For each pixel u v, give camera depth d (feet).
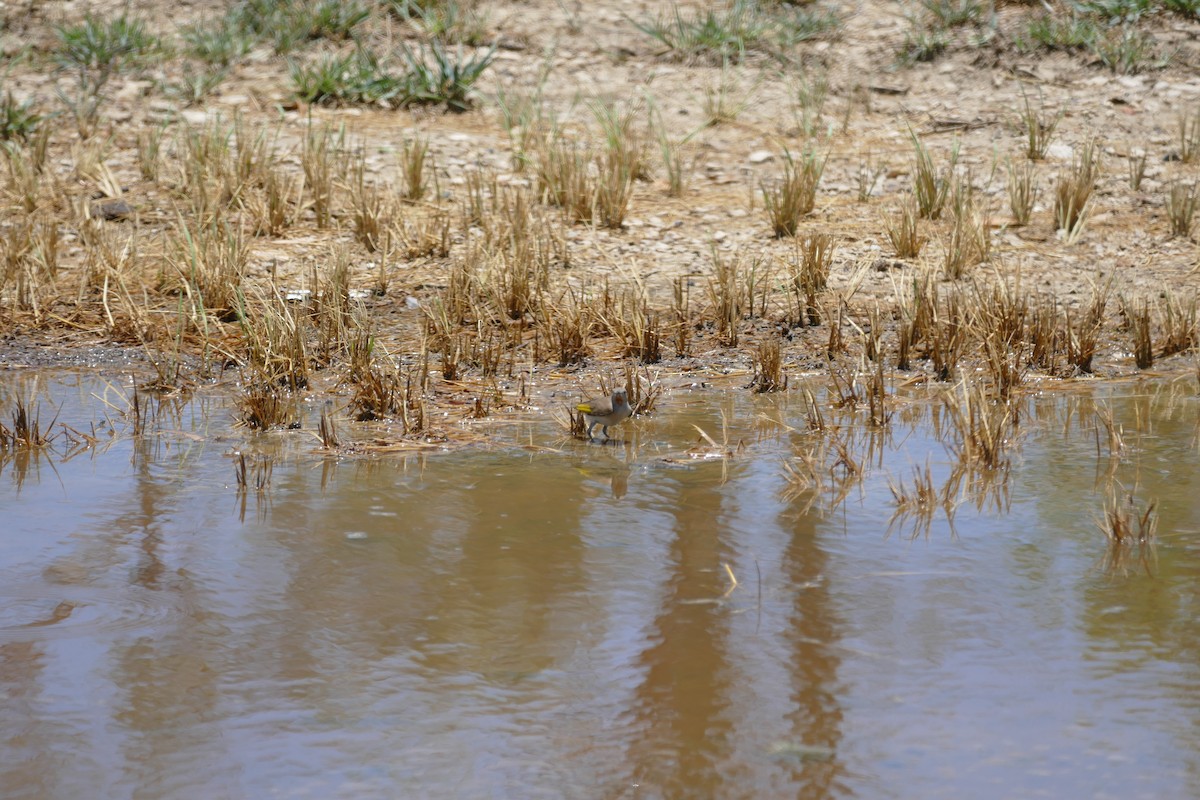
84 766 24.39
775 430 47.11
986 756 24.64
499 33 98.32
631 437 46.26
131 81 90.02
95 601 31.73
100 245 65.16
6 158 77.56
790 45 95.40
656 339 57.21
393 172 77.71
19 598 31.83
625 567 33.86
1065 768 24.17
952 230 67.92
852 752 24.90
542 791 23.75
